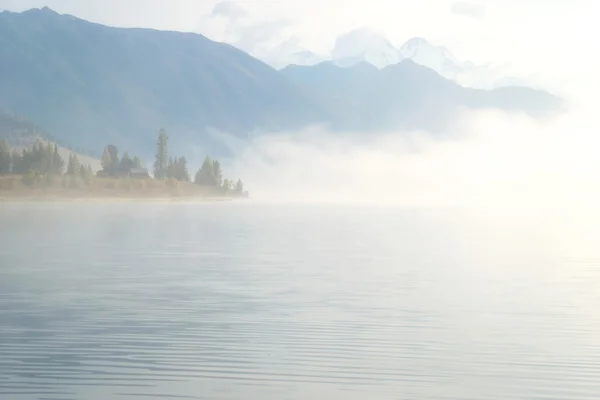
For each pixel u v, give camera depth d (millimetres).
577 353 21406
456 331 24453
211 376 18938
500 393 17641
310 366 19953
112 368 19641
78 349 21688
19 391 17641
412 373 19281
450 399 17219
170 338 23250
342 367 19828
